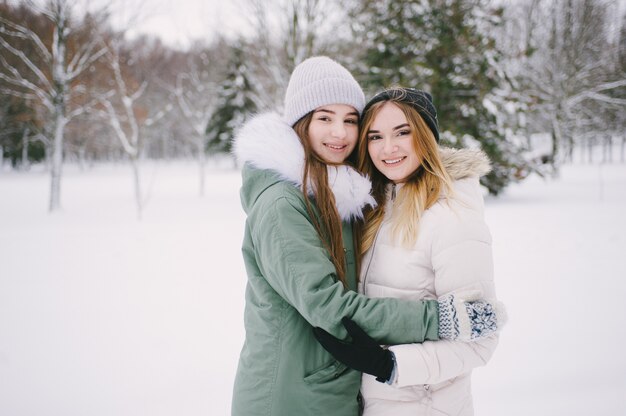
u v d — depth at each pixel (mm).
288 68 10133
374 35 11047
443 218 1209
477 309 1061
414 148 1327
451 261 1156
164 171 35469
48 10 10805
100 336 3342
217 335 3303
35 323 3621
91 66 11773
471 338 1044
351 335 1070
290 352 1228
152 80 16250
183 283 4594
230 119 27312
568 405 2271
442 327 1080
